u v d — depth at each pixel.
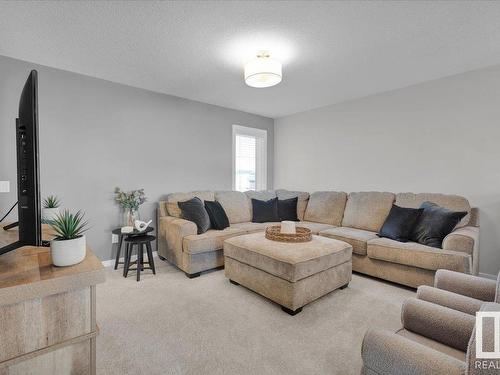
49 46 2.36
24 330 0.76
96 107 3.08
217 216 3.38
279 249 2.30
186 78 3.11
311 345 1.69
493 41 2.29
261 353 1.61
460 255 2.21
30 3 1.77
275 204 4.09
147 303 2.24
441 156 3.15
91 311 0.88
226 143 4.39
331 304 2.25
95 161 3.09
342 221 3.67
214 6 1.82
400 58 2.62
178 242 2.96
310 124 4.56
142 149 3.46
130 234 2.85
